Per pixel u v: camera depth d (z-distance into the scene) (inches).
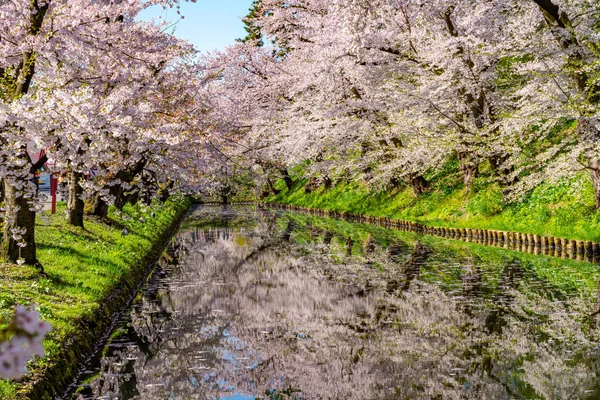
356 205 1594.5
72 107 422.3
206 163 1128.8
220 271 786.8
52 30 498.6
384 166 1222.3
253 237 1222.3
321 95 1262.3
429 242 1000.2
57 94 429.4
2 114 410.3
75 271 534.3
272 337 464.1
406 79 1103.6
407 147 1144.2
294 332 478.3
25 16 485.4
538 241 847.1
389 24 1015.6
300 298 603.8
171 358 411.5
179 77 875.4
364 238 1100.5
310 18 1365.7
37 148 499.8
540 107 808.9
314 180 2001.7
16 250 491.8
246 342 450.3
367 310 539.8
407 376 366.3
